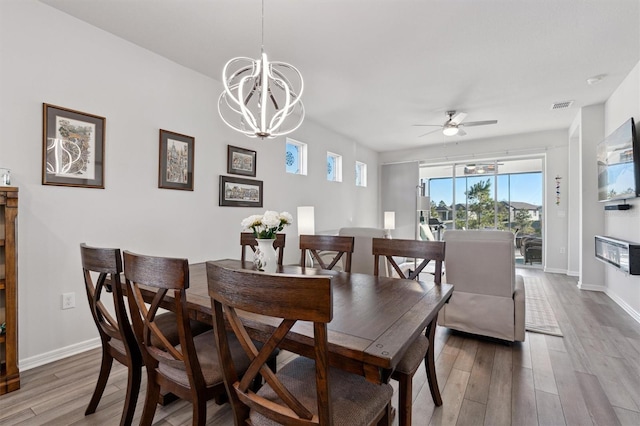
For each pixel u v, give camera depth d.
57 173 2.28
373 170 7.36
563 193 5.59
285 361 2.28
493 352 2.46
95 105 2.49
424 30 2.53
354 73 3.32
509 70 3.24
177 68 3.11
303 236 2.51
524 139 5.90
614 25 2.46
